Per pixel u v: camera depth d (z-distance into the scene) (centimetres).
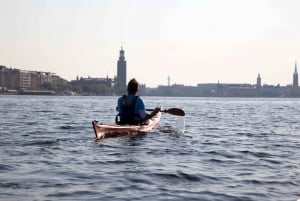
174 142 1389
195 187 741
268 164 988
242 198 666
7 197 643
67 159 1005
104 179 789
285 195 686
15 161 959
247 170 905
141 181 777
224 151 1205
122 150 1174
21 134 1588
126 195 676
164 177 813
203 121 2622
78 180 777
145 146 1266
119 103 1551
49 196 657
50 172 845
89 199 647
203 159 1049
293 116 3488
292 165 977
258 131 1938
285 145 1384
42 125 2041
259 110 5053
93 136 1517
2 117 2745
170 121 2509
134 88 1540
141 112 1534
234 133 1814
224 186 750
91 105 6269
